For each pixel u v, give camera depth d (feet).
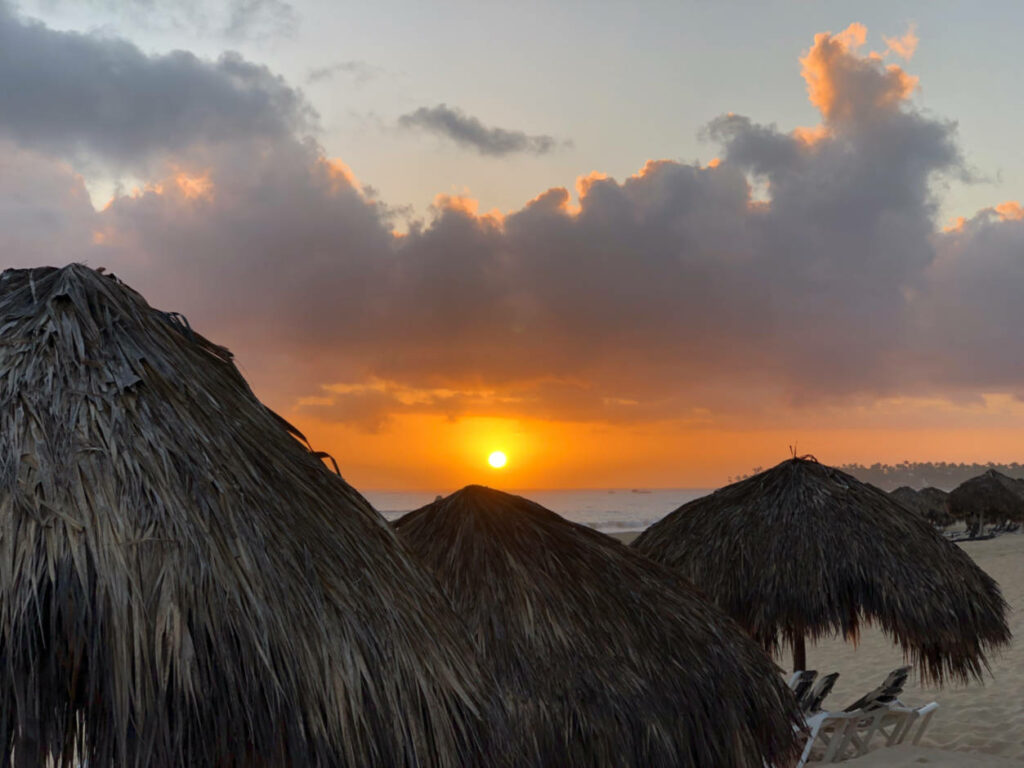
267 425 7.80
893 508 22.03
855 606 20.27
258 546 6.30
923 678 21.48
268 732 5.72
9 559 5.33
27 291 7.13
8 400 6.02
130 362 6.76
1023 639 39.06
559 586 11.66
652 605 12.27
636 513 418.51
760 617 20.21
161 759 5.40
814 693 22.18
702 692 11.39
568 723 10.15
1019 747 23.16
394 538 8.11
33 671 5.26
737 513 21.90
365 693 6.31
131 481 5.93
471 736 6.95
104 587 5.42
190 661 5.50
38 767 5.25
